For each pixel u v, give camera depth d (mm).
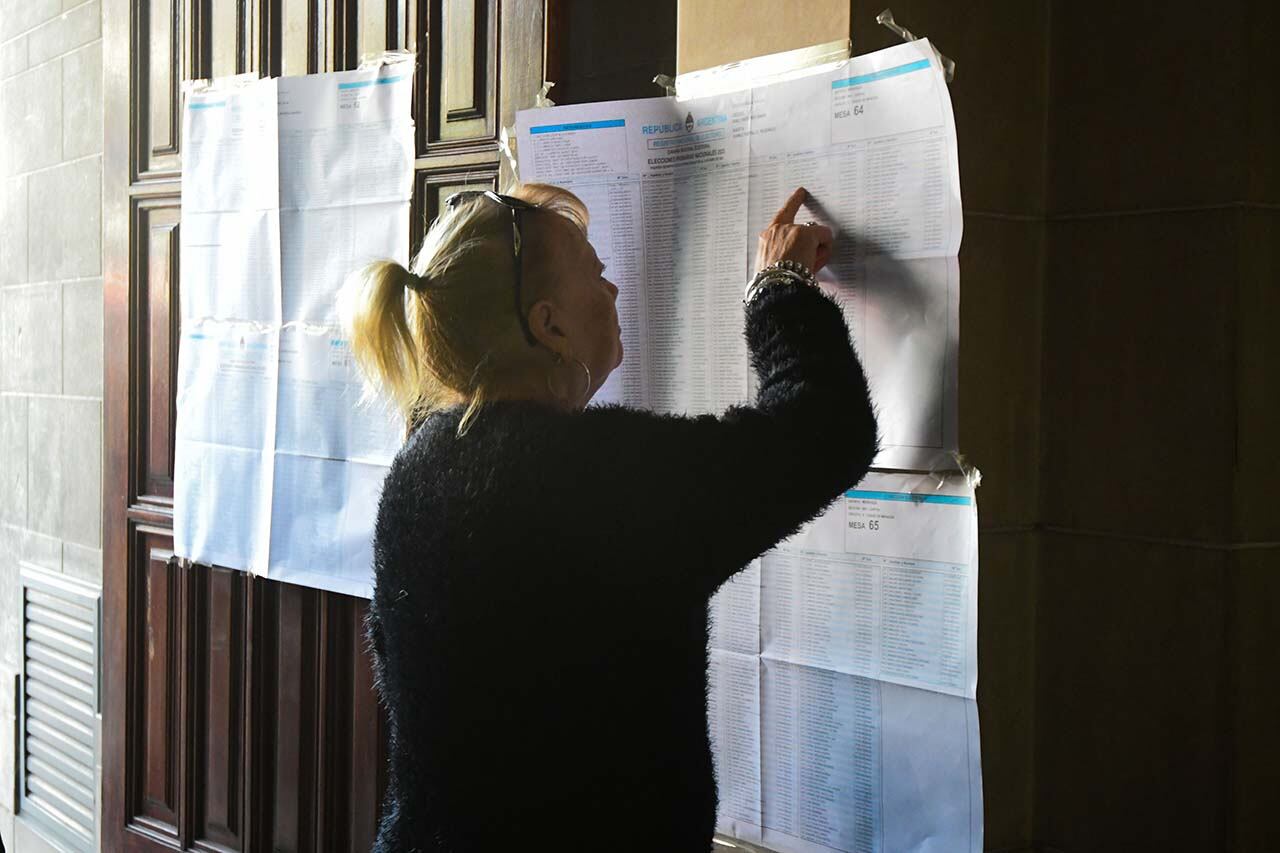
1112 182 1274
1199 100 1199
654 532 998
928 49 1185
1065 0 1316
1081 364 1305
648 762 1005
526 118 1552
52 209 2867
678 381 1451
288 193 1995
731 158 1384
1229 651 1189
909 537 1272
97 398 2721
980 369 1288
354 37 1958
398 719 1062
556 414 1044
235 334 2088
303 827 2059
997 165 1298
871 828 1318
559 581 989
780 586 1400
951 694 1239
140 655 2363
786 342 1146
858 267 1274
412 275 1114
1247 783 1206
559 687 988
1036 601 1353
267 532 2045
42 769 2936
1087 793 1312
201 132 2131
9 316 3072
